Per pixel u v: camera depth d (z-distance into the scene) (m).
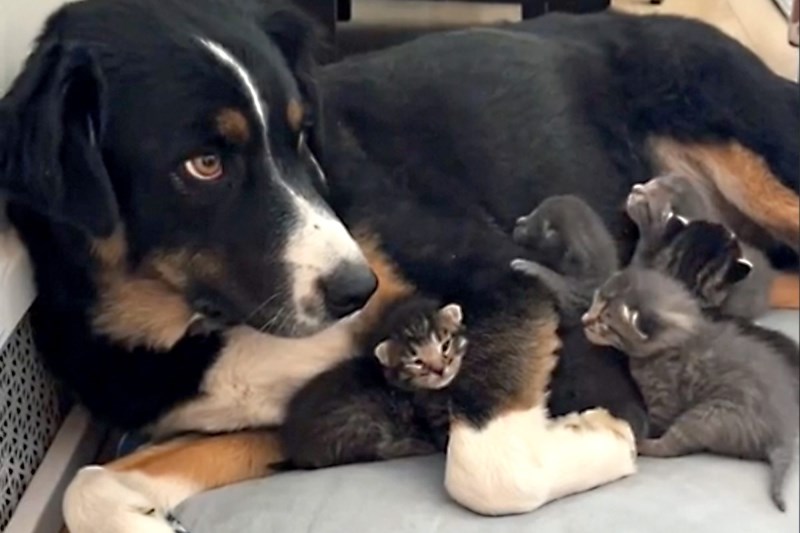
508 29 1.64
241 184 1.33
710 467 1.38
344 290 1.31
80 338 1.40
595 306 1.42
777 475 1.35
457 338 1.36
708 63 1.59
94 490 1.34
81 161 1.30
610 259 1.50
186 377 1.40
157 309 1.38
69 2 1.39
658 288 1.42
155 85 1.31
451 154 1.50
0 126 1.30
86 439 1.50
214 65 1.32
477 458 1.33
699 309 1.43
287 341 1.40
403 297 1.40
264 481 1.39
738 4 1.72
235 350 1.40
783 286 1.53
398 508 1.34
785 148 1.58
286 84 1.35
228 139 1.31
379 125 1.49
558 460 1.34
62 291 1.38
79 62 1.31
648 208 1.52
